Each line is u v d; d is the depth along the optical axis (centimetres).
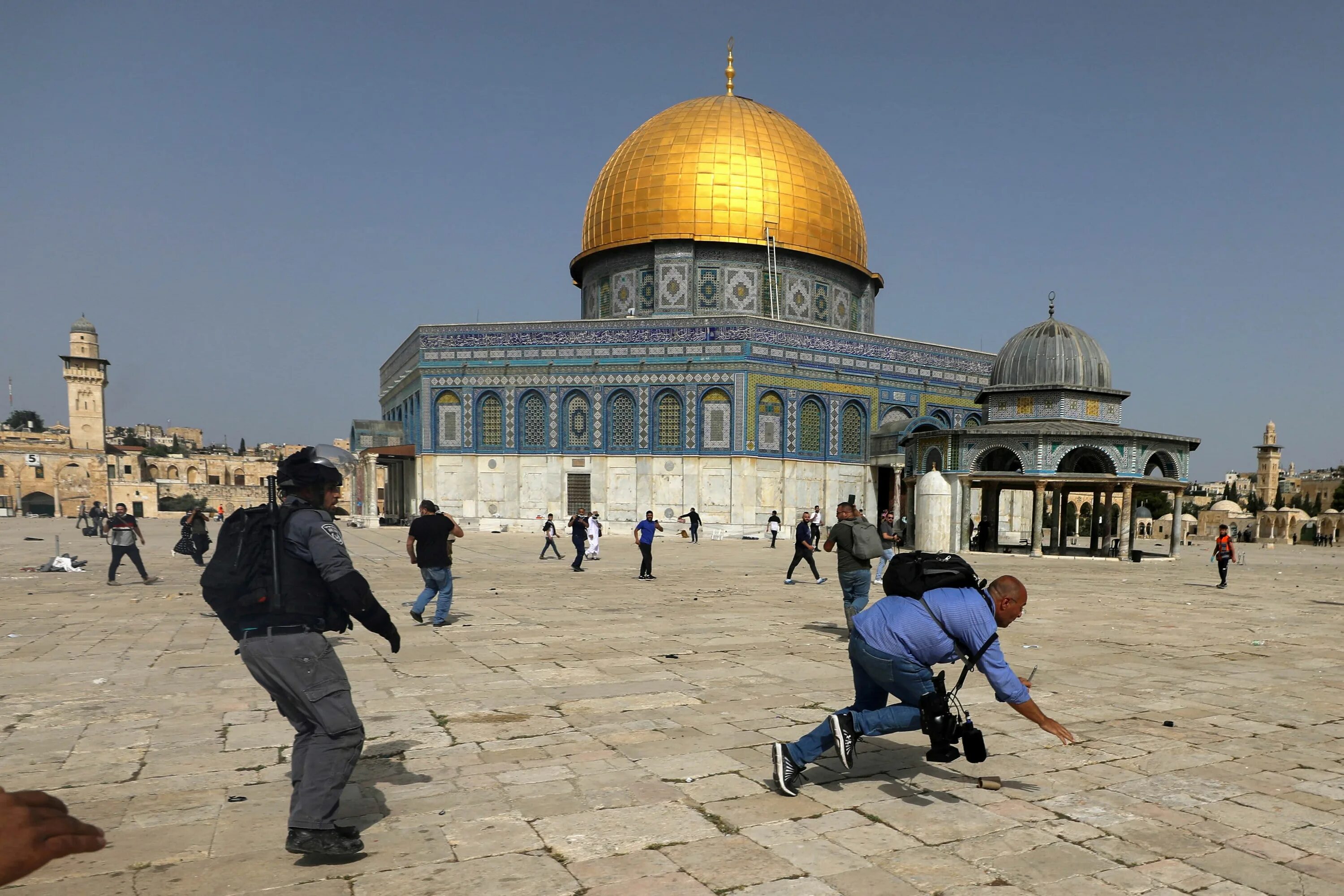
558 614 1223
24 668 802
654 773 494
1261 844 403
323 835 364
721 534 3853
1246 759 543
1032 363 3241
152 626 1080
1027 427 3036
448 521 1102
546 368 4069
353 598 388
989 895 343
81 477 8731
